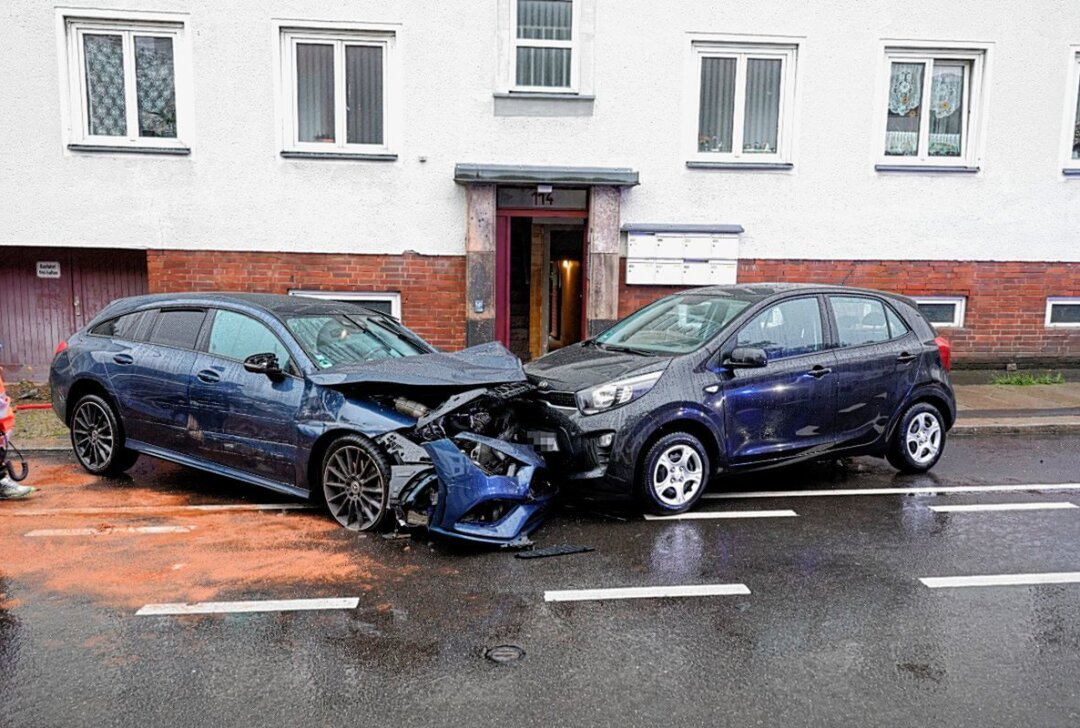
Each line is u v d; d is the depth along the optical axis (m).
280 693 3.62
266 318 6.39
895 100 11.61
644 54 11.04
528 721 3.42
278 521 5.98
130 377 6.77
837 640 4.18
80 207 10.59
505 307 11.49
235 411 6.21
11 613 4.40
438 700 3.57
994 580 5.00
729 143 11.50
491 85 10.89
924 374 7.38
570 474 6.07
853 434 7.01
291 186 10.80
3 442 6.38
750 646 4.11
